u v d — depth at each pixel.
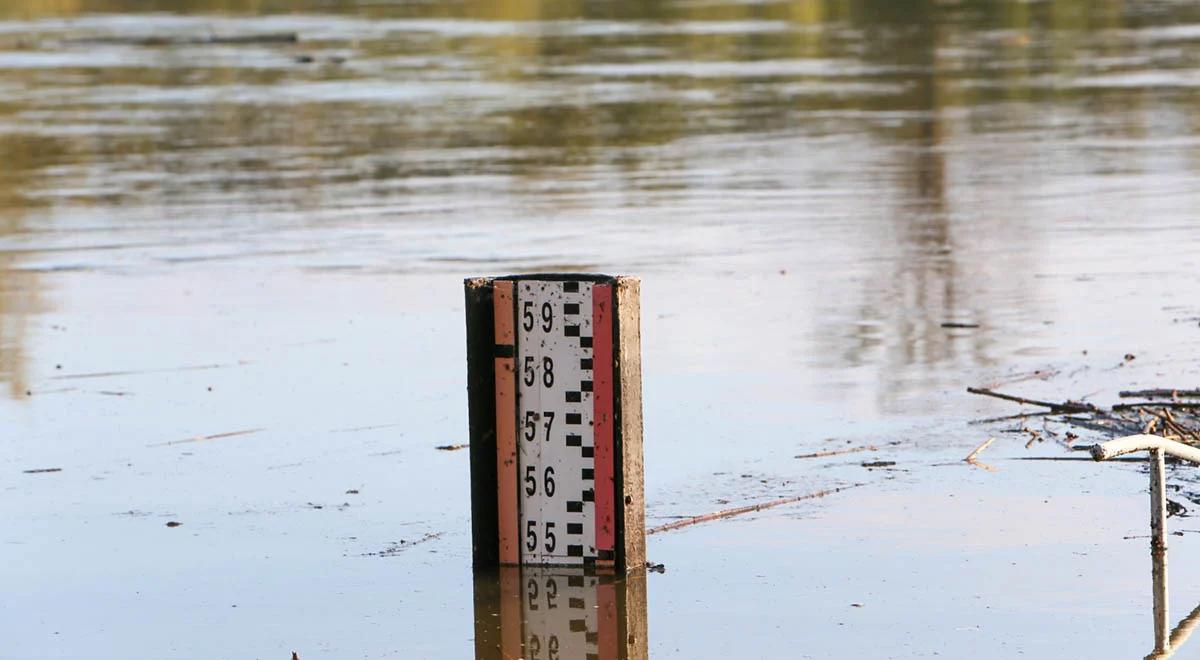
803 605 11.05
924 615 10.77
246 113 51.44
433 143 43.94
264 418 17.20
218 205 34.69
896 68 61.06
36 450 16.11
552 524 11.96
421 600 11.44
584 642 10.52
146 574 12.20
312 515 13.62
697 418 16.75
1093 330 20.77
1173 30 75.00
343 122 48.75
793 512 13.25
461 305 23.47
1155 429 15.40
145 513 13.81
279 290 25.14
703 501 13.66
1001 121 46.25
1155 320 21.28
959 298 23.30
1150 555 11.81
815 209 32.38
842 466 14.66
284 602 11.49
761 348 20.23
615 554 11.85
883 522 12.88
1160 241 27.81
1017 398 17.00
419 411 17.31
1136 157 38.75
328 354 20.42
